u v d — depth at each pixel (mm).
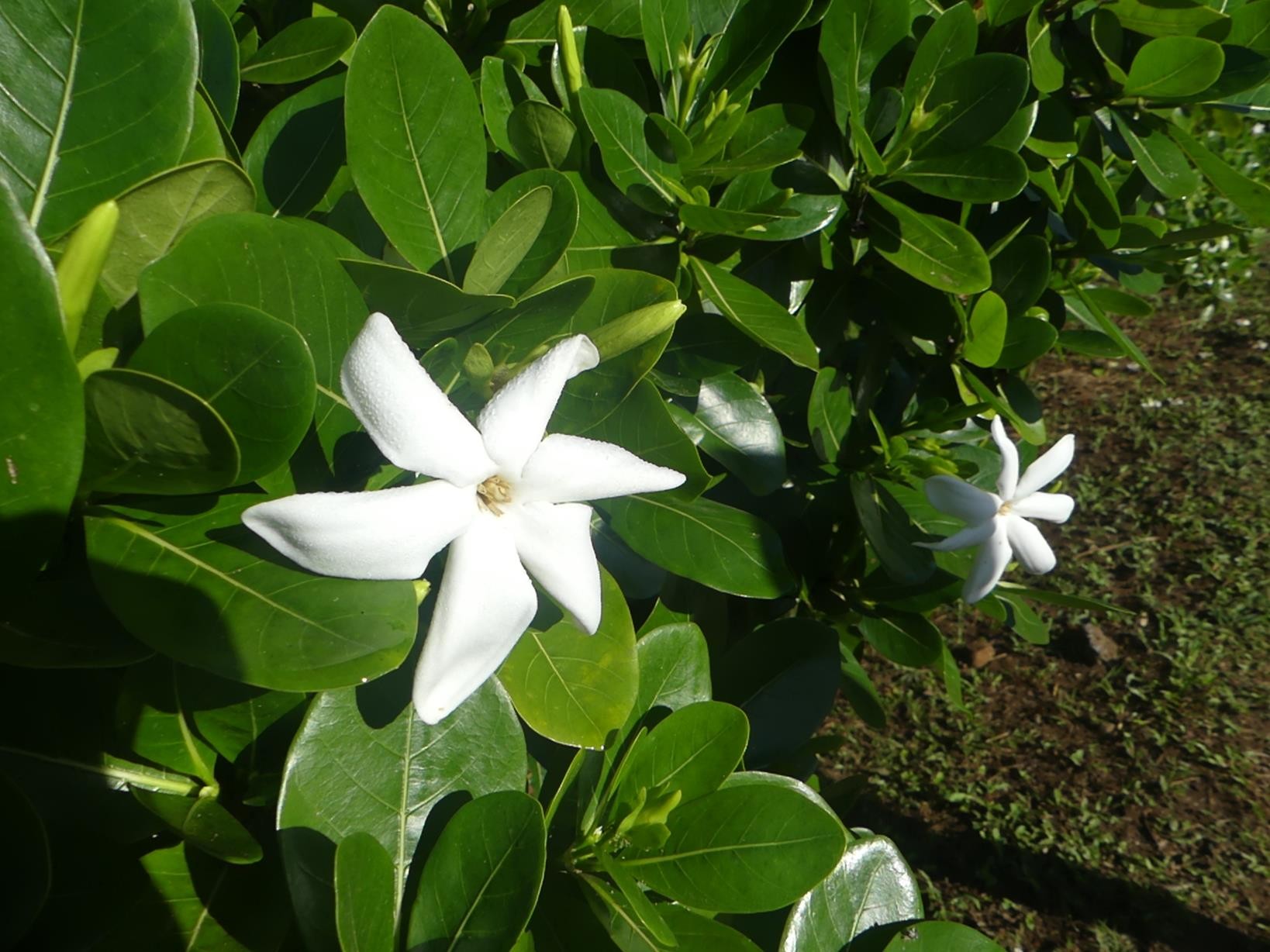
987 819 781
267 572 172
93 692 194
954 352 382
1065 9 366
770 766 317
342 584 172
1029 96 351
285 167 233
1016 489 354
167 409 153
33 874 162
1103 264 419
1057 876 746
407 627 169
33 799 186
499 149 266
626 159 270
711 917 240
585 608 192
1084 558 1016
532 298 213
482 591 181
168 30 183
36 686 191
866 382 374
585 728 213
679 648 254
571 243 264
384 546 168
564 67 274
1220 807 792
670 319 206
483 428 185
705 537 264
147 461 163
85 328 172
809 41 343
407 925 195
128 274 178
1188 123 676
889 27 328
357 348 168
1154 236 385
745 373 347
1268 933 707
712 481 286
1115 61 379
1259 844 762
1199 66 352
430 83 220
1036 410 412
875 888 245
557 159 265
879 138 330
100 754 193
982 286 309
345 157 237
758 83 300
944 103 320
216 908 194
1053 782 815
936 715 872
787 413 381
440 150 224
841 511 370
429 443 172
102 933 184
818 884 219
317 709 193
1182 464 1102
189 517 179
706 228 271
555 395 191
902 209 317
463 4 289
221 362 160
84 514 175
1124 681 896
